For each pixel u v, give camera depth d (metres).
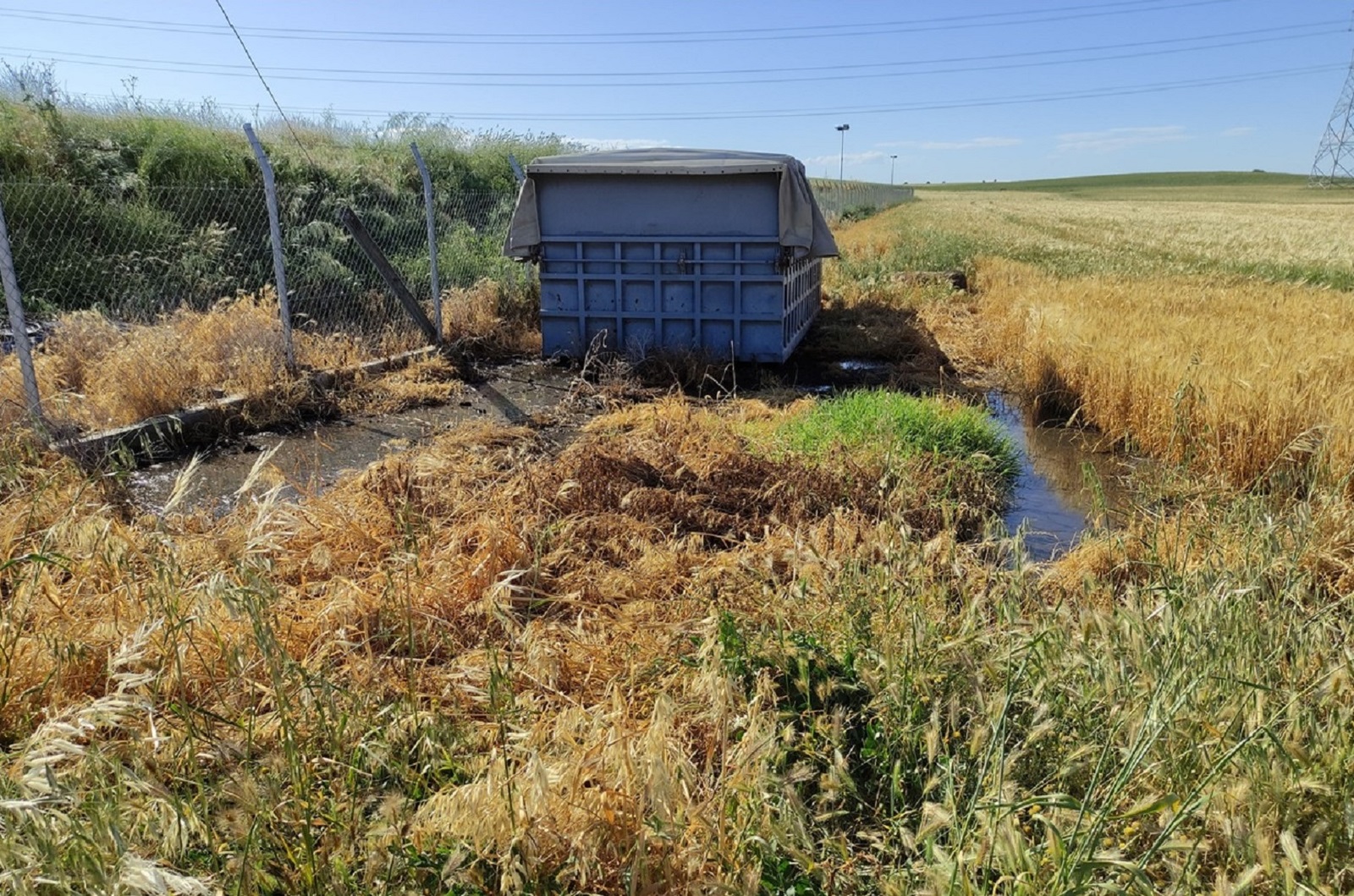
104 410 7.30
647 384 10.02
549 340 11.09
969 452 7.31
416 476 5.84
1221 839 2.52
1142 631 3.06
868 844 2.81
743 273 10.42
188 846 2.48
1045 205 74.81
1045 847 2.25
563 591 4.60
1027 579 4.55
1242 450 6.53
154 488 6.41
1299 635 3.20
